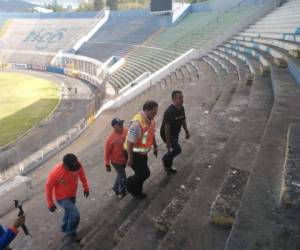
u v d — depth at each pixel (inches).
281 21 773.9
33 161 526.6
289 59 435.8
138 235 170.9
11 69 2237.9
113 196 294.8
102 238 200.7
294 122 234.2
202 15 1625.2
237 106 355.6
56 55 2196.1
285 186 143.8
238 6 1337.4
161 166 294.7
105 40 2140.7
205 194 178.2
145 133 212.4
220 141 277.3
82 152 533.3
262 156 186.2
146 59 1416.1
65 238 235.8
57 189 224.2
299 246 115.1
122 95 896.9
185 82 741.9
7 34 2667.3
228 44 946.1
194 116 434.3
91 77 1742.1
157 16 1903.3
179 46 1293.1
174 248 138.4
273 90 357.4
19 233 266.8
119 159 255.8
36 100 1214.3
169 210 180.4
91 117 748.6
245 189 153.2
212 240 141.6
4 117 975.6
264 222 128.7
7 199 330.0
